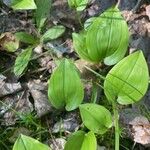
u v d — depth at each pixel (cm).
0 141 39
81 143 35
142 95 37
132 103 38
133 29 45
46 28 46
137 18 46
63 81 37
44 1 44
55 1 48
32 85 43
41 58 44
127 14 46
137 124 39
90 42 39
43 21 44
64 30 44
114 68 37
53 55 44
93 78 42
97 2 48
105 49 39
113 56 39
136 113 40
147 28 45
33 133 40
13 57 44
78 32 46
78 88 37
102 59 40
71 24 47
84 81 42
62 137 39
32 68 44
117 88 37
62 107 38
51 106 41
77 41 40
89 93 42
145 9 47
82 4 44
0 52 45
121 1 47
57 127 40
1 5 48
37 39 45
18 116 41
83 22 47
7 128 40
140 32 45
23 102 42
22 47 45
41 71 44
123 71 36
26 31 46
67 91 37
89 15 47
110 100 37
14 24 47
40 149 33
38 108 41
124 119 40
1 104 41
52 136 40
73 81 37
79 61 43
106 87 37
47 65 44
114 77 37
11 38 45
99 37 38
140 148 39
